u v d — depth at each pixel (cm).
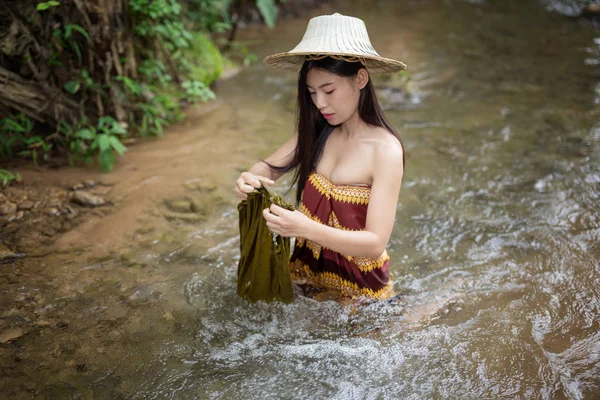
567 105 523
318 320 258
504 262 309
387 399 219
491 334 254
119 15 411
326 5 858
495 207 363
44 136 420
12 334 251
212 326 258
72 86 402
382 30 750
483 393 222
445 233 337
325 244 233
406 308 271
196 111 502
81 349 244
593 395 221
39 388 223
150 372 232
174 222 343
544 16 827
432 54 666
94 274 294
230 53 640
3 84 392
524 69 620
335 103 231
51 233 327
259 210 245
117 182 382
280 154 275
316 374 231
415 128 480
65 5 392
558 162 418
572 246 320
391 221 238
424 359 239
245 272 262
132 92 453
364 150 243
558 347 246
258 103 525
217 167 406
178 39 480
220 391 223
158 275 295
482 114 508
